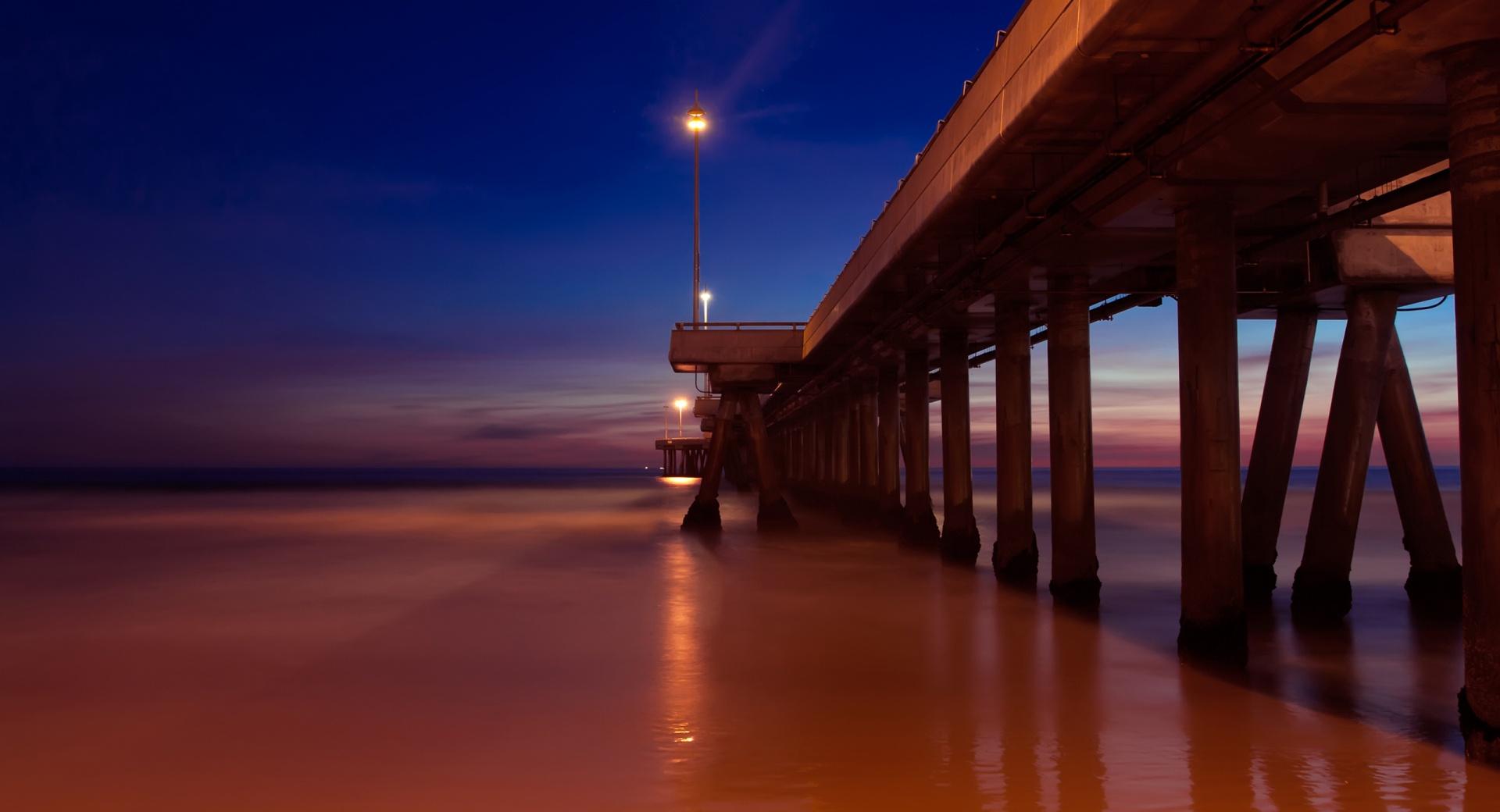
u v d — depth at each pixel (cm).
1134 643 1368
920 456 2955
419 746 904
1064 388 1745
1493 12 726
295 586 2059
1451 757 837
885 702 1052
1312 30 812
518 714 1013
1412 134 1018
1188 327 1228
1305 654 1277
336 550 2886
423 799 763
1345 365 1608
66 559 2677
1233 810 715
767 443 3562
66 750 904
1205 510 1211
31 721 1005
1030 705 1033
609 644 1391
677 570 2298
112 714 1031
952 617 1603
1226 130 1006
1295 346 1756
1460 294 779
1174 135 1075
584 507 5450
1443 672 1174
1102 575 2155
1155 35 920
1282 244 1438
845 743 898
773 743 901
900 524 3375
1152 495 7081
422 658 1306
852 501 4084
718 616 1625
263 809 745
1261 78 908
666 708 1034
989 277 1756
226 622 1608
